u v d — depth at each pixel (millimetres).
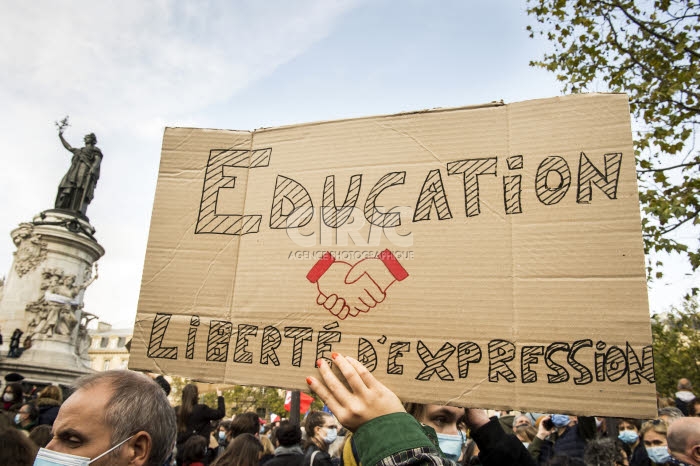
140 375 1687
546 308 1442
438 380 1463
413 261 1593
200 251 1819
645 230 5891
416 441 1107
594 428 3539
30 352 15133
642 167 6105
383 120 1776
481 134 1662
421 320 1527
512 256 1514
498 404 1401
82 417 1496
